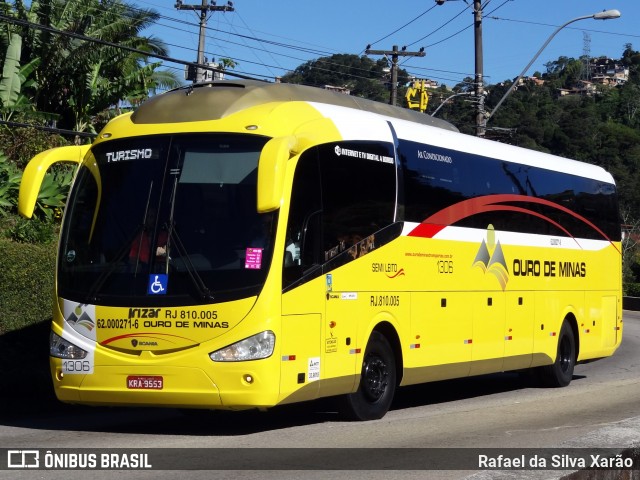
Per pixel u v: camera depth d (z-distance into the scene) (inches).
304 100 455.5
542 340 634.2
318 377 409.7
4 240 652.7
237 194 390.3
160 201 396.2
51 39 1086.4
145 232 393.7
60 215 808.3
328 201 425.4
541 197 642.8
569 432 417.4
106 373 388.8
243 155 394.9
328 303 418.9
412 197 495.2
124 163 409.7
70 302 400.2
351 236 440.1
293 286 394.3
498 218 583.5
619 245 772.0
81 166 422.9
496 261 577.0
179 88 436.8
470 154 560.7
